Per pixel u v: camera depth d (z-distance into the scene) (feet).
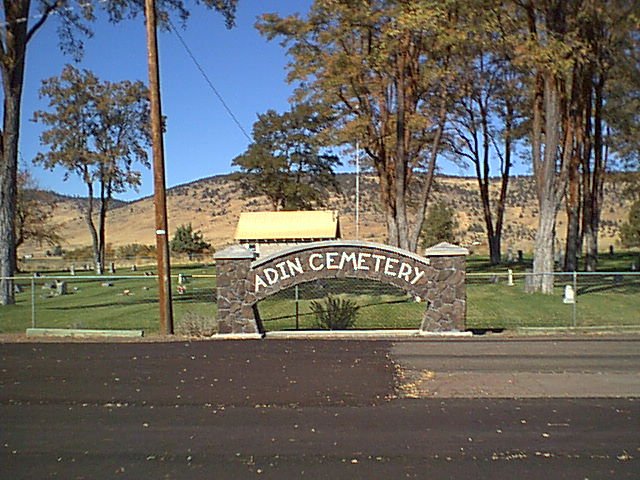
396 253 49.08
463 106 139.33
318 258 49.19
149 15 52.75
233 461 21.76
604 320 59.67
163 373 36.32
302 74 99.35
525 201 381.60
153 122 52.70
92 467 21.35
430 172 94.07
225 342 47.03
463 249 49.03
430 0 73.36
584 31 89.61
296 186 196.75
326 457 22.04
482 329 53.21
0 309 75.25
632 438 23.91
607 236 282.36
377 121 109.19
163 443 23.79
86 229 422.41
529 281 89.45
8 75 75.31
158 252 52.21
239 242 146.51
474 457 21.89
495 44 77.30
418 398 30.17
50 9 76.07
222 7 78.54
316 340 47.39
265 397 30.58
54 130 190.80
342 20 87.71
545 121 91.56
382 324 57.31
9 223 77.87
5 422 26.73
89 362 39.78
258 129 200.54
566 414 27.22
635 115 141.08
